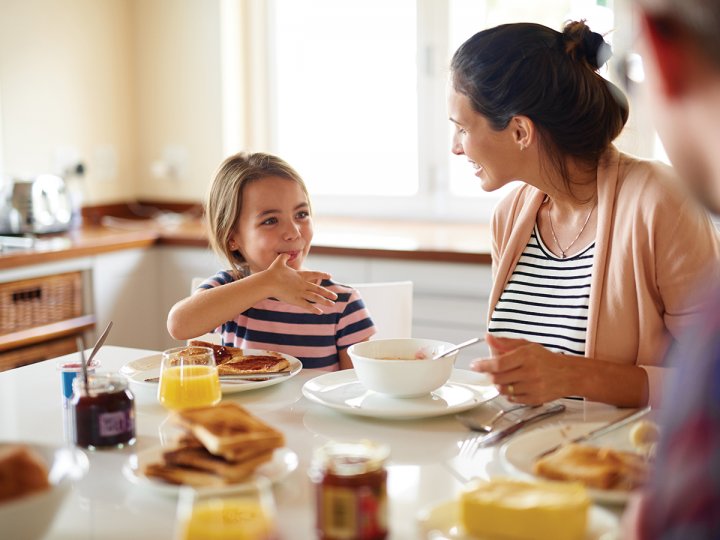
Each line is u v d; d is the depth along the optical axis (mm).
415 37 3490
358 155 3672
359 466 840
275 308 1861
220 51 3623
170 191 3791
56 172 3492
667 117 621
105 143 3699
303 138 3764
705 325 576
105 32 3668
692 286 1427
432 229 3330
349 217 3717
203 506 773
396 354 1456
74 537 893
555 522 813
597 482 940
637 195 1486
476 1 3350
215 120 3674
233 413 1090
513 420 1266
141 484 1015
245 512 771
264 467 1030
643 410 1261
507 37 1536
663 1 579
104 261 3102
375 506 839
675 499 548
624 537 669
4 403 1396
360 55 3600
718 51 565
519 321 1654
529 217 1671
